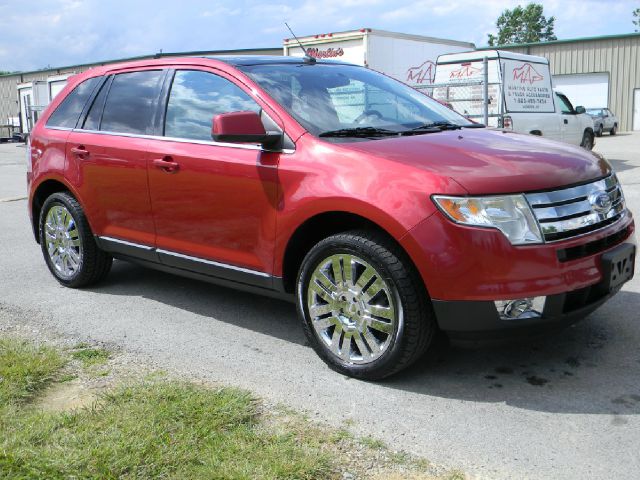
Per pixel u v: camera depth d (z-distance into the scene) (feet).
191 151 14.05
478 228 10.32
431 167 10.95
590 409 10.44
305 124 12.67
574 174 11.30
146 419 9.89
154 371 12.27
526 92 44.93
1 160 68.90
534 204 10.57
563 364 12.15
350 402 10.92
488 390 11.24
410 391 11.29
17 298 17.35
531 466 8.90
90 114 17.11
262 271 13.04
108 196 16.15
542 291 10.37
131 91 16.24
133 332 14.53
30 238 25.91
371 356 11.55
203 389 11.18
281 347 13.52
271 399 11.06
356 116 13.70
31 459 8.81
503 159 11.35
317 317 12.26
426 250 10.50
